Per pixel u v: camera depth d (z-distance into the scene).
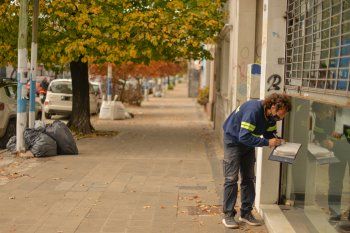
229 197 6.01
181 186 8.24
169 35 13.03
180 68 53.03
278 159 5.40
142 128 18.06
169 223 6.21
